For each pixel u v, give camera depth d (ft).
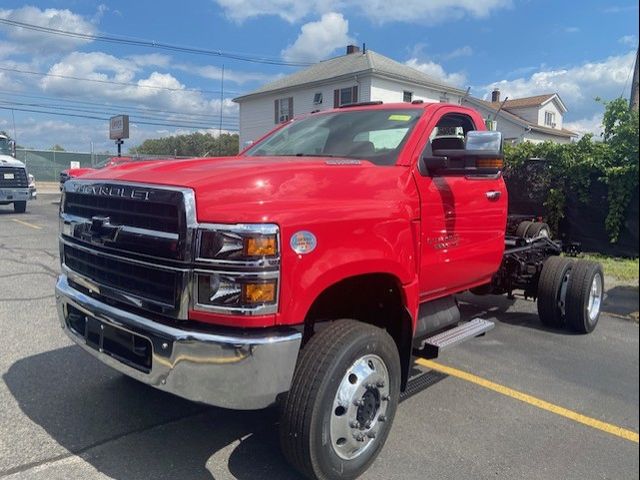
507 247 18.76
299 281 8.46
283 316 8.36
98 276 10.17
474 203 13.73
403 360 11.12
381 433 9.95
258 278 8.11
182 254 8.40
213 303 8.25
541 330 19.27
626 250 18.19
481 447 11.06
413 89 96.53
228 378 8.23
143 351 9.16
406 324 11.05
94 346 10.14
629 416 12.51
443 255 12.55
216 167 9.89
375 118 13.66
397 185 11.11
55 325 17.97
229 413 12.14
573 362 15.96
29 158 131.34
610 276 18.79
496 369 15.39
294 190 9.16
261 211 8.36
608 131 16.40
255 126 111.96
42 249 33.32
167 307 8.62
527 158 26.17
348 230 9.27
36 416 11.64
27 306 20.22
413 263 11.14
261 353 8.18
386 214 10.16
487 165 11.44
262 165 10.03
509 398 13.46
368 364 9.57
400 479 9.84
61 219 11.51
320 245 8.79
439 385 14.21
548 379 14.67
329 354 8.86
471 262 13.91
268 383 8.33
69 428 11.19
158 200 8.72
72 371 14.11
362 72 89.30
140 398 12.67
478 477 9.98
